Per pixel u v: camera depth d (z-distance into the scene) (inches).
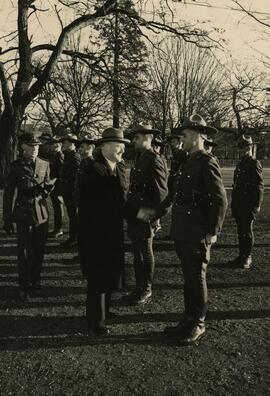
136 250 206.5
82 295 218.5
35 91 748.6
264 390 132.6
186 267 164.4
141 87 848.3
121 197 173.6
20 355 154.5
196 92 1152.8
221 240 356.5
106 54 830.5
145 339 168.1
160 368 145.9
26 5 689.0
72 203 312.3
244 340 167.9
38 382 136.6
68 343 164.2
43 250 223.6
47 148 346.9
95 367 146.3
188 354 156.1
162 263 279.4
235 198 269.3
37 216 210.5
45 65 765.3
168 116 1157.7
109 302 186.9
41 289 227.0
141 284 208.8
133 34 772.6
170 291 225.1
